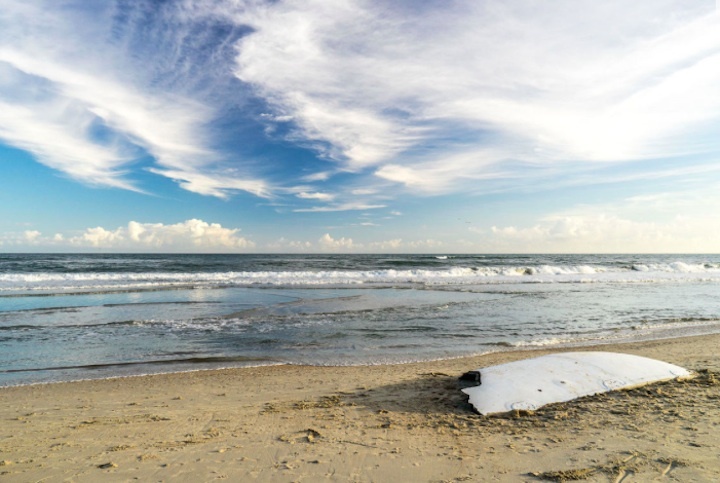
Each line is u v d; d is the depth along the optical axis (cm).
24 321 1335
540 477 350
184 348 1025
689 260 7762
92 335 1152
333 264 4584
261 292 2145
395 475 363
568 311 1570
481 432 468
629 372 634
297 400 634
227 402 631
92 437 478
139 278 2738
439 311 1555
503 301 1823
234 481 356
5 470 385
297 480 357
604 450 402
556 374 616
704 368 747
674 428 454
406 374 788
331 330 1227
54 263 4247
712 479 335
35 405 623
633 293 2148
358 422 518
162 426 517
